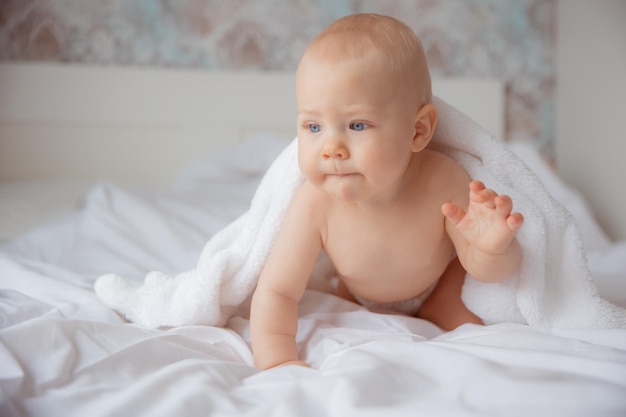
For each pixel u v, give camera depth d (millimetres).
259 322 824
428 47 2664
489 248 746
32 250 1495
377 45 733
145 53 2447
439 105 883
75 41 2393
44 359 657
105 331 749
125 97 2391
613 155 2389
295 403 550
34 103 2328
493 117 2664
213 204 1790
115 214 1544
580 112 2609
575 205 2068
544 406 523
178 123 2439
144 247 1427
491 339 711
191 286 899
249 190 1995
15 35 2354
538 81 2756
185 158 2455
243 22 2520
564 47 2707
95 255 1362
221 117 2469
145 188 2104
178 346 756
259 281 856
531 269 834
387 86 726
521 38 2732
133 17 2428
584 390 540
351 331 841
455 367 610
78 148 2375
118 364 680
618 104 2344
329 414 542
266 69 2551
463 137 897
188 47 2482
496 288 854
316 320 895
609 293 1040
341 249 869
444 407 521
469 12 2688
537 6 2734
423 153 884
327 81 718
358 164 725
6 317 771
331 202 850
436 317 961
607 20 2395
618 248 1461
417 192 849
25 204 1901
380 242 853
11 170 2332
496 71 2727
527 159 2221
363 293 943
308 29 2568
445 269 949
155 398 583
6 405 574
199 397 581
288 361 784
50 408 586
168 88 2422
